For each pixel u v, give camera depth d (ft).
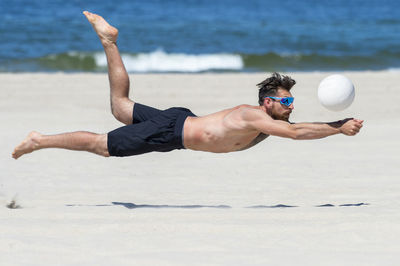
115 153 62.54
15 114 134.00
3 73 218.38
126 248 49.73
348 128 56.90
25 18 380.17
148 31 348.38
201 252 48.49
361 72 233.76
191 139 61.82
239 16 460.96
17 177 82.43
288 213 61.46
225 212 62.23
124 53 269.64
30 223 57.11
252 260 46.50
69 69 251.39
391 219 58.49
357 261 46.37
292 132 57.88
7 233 54.08
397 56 285.84
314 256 47.52
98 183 79.77
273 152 102.58
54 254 48.14
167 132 61.87
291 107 60.34
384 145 107.45
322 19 463.42
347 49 306.76
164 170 88.89
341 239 52.26
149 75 207.82
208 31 359.05
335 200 70.03
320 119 137.28
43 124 123.44
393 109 149.89
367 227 55.77
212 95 168.25
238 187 77.87
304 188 76.95
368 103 158.20
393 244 50.80
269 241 51.72
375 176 84.07
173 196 72.33
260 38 340.18
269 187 77.77
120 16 422.00
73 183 79.36
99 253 48.37
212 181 81.61
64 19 383.45
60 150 102.01
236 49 302.86
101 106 148.77
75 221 58.29
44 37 309.63
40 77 196.75
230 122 60.75
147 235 53.62
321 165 92.02
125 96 65.87
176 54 277.44
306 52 297.74
